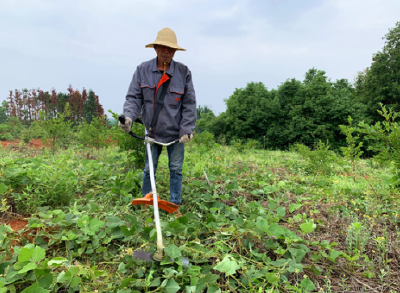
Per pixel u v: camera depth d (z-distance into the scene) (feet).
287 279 7.66
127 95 10.81
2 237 7.55
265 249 8.84
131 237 8.46
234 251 8.45
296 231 10.33
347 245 9.59
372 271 8.37
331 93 82.38
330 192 15.97
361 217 12.37
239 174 18.56
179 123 11.15
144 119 11.05
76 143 37.11
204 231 9.42
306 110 82.38
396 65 80.48
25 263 6.43
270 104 88.12
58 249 8.21
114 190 12.45
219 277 7.18
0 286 5.75
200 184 13.35
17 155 26.09
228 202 13.28
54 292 6.40
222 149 47.80
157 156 11.73
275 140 88.12
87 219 8.56
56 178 11.46
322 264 8.62
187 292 6.30
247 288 7.07
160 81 10.63
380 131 15.42
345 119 75.77
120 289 6.32
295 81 90.74
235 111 94.79
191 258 7.86
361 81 101.14
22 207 10.55
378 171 25.71
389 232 10.66
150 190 11.78
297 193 15.69
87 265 7.46
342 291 7.55
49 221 9.02
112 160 18.22
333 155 24.93
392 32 83.61
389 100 81.82
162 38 10.35
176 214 11.48
